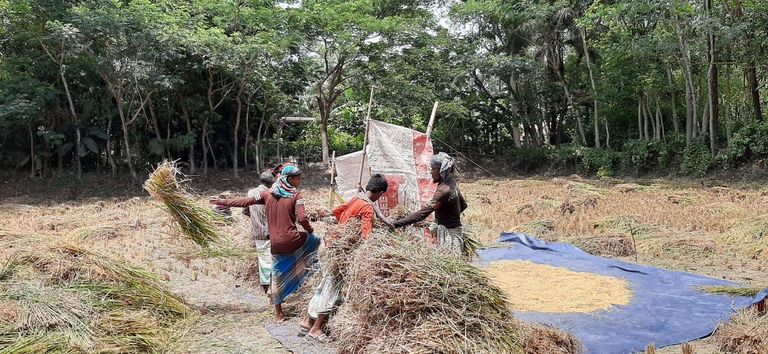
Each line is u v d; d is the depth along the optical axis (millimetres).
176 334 5395
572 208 13359
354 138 31000
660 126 25453
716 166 21469
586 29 25672
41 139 21609
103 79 21750
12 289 5160
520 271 7715
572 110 28766
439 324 4363
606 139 27672
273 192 5906
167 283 7438
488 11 26531
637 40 21703
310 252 5996
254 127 26781
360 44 23766
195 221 6176
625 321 5762
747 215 11961
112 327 5035
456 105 26406
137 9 19312
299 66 24562
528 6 25781
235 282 7492
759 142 20172
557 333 4992
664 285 7121
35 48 20328
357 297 4711
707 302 6379
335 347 5051
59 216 13625
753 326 5074
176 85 21594
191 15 23172
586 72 27844
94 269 5762
